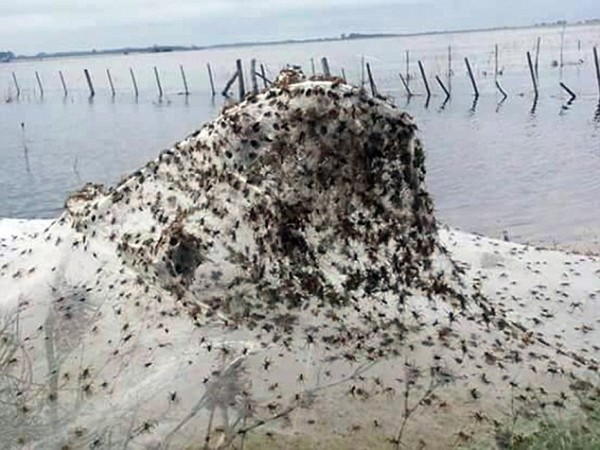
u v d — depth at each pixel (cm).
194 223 600
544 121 3116
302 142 601
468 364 536
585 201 1717
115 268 600
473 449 461
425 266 607
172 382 488
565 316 677
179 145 649
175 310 552
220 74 7881
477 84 4878
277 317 559
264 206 595
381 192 601
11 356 515
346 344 539
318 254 597
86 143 3177
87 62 17550
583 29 17200
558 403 508
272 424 468
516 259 802
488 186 1944
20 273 622
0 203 2050
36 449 444
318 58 9131
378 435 469
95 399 479
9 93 6291
